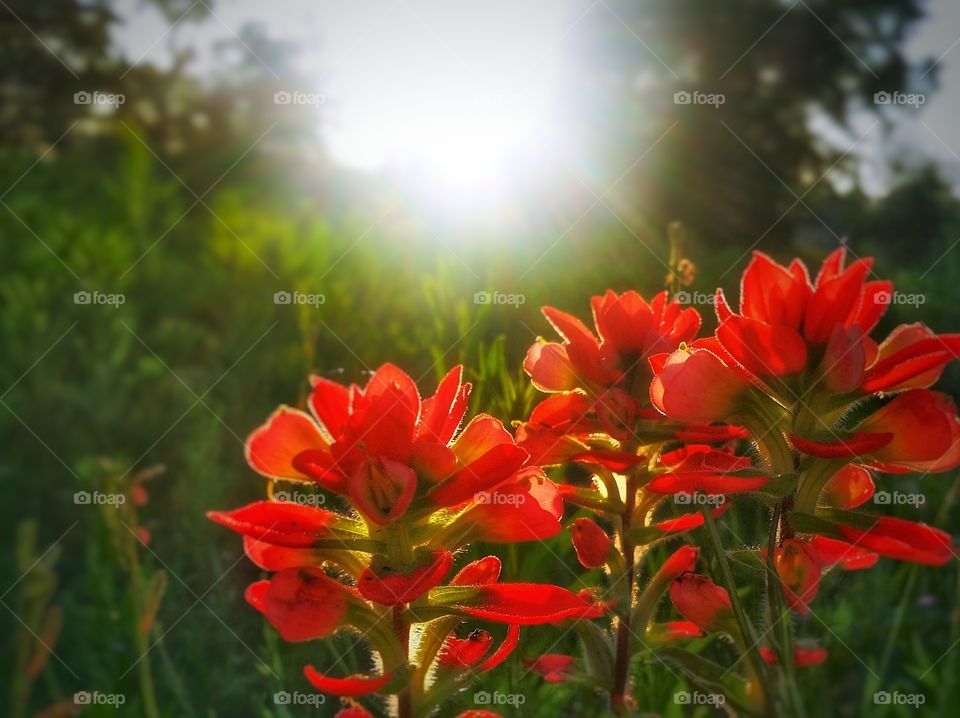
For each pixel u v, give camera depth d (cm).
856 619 17
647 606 15
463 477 13
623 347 16
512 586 14
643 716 14
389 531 13
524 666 16
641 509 16
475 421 14
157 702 18
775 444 14
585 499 16
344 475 13
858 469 15
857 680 16
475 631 17
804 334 14
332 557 14
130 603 18
